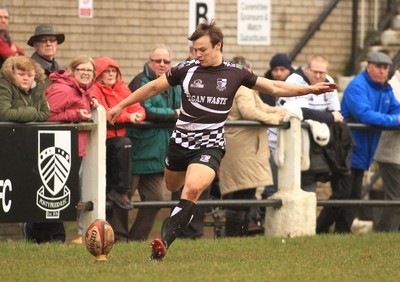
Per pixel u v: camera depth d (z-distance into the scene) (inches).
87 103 1378.0
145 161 1487.5
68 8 1951.3
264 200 1524.4
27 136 1325.0
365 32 2094.0
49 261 1141.7
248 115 1502.2
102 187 1385.3
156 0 1993.1
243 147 1521.9
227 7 2025.1
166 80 1159.6
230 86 1139.3
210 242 1398.9
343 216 1663.4
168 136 1503.4
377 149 1681.8
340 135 1579.7
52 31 1515.7
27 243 1346.0
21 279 979.9
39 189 1331.2
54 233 1440.7
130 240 1486.2
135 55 1988.2
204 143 1144.2
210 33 1128.8
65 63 1953.7
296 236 1507.1
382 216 1681.8
